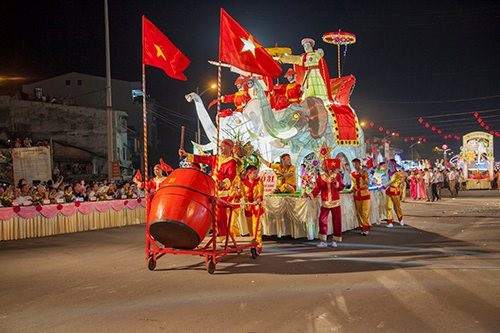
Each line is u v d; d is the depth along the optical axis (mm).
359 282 7574
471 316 5738
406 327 5410
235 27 9359
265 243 11977
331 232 12867
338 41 18500
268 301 6590
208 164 10242
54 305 6625
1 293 7363
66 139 33594
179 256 10273
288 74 15562
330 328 5441
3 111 31891
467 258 9367
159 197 8594
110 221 17156
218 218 9570
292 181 12578
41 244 12875
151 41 9977
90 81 41781
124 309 6348
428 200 27547
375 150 20172
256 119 13188
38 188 15203
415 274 8039
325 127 14609
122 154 39156
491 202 24828
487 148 39875
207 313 6102
